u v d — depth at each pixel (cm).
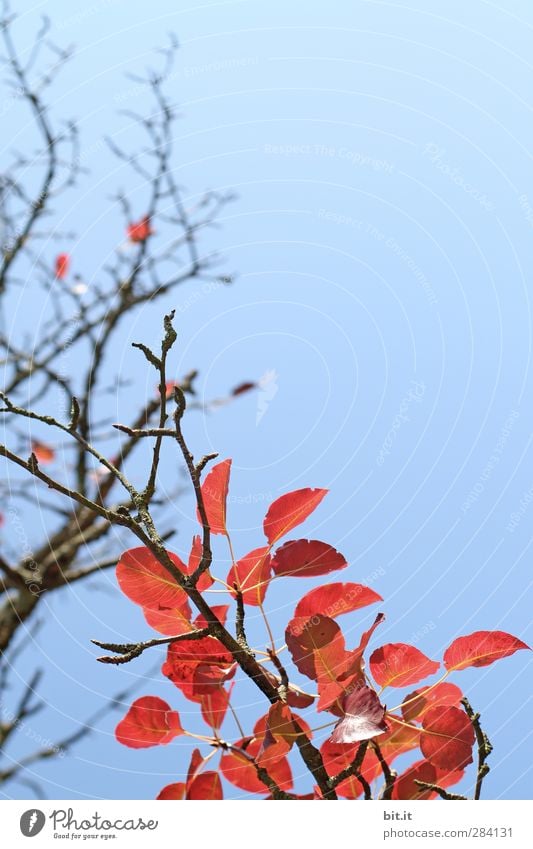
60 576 264
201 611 211
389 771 215
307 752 213
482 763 216
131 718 218
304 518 220
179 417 207
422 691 220
